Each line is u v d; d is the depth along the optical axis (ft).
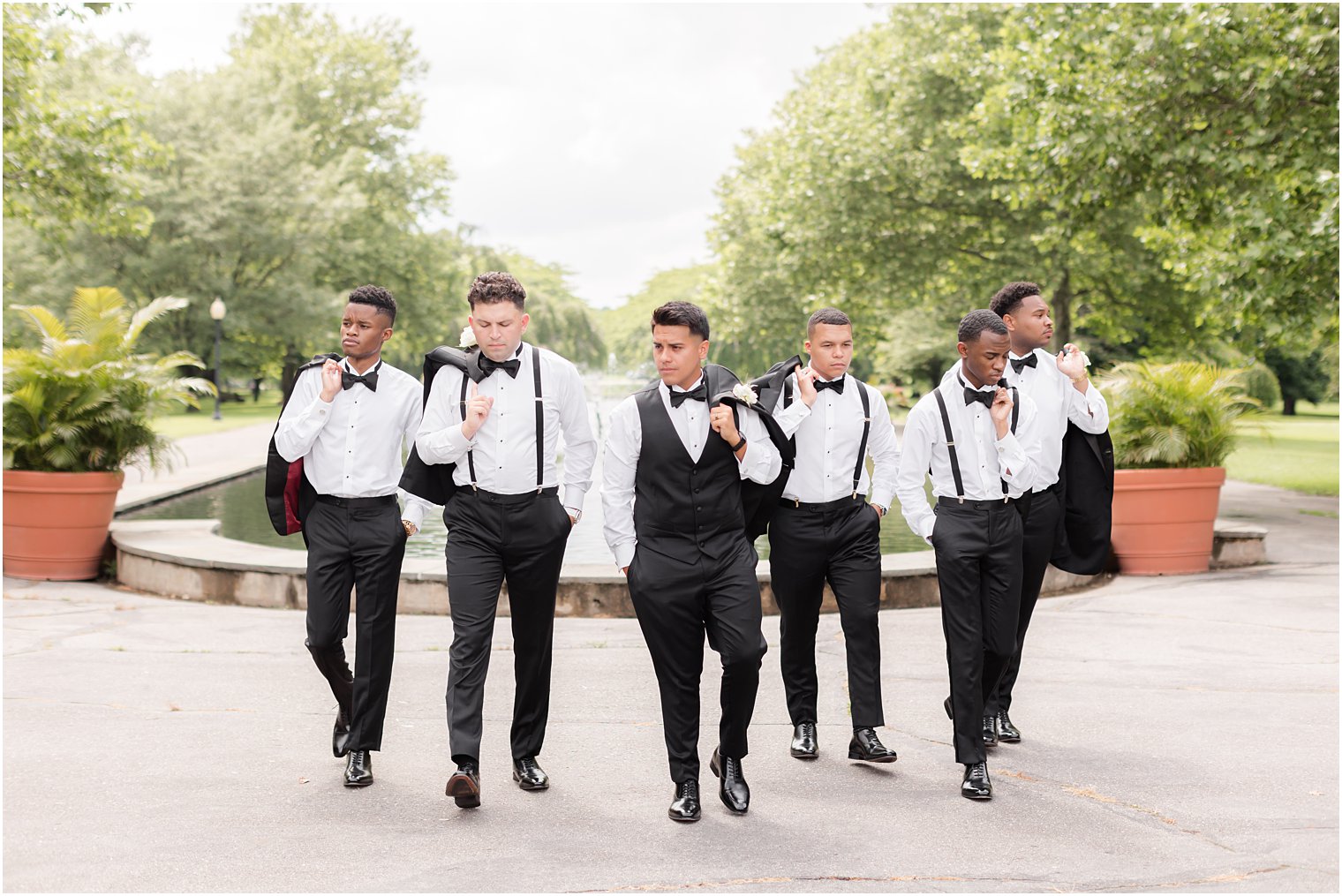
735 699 12.50
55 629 22.22
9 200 59.77
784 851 11.27
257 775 13.67
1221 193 43.37
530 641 13.32
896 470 14.46
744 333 95.45
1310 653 19.71
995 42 70.33
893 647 20.66
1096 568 15.47
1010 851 11.23
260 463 58.95
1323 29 38.32
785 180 75.00
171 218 123.44
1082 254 72.90
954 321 97.86
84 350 30.19
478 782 12.46
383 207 153.99
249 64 149.79
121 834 11.64
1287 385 169.89
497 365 12.98
